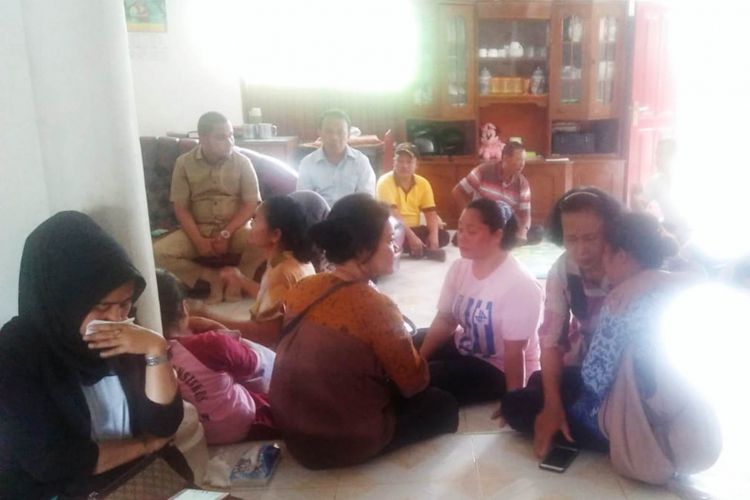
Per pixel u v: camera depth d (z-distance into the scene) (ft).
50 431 5.17
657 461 6.51
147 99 19.06
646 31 19.02
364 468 7.23
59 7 5.89
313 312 6.89
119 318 5.50
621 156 19.76
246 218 13.60
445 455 7.43
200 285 13.79
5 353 5.14
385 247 6.96
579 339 7.89
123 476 5.31
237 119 20.22
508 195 16.80
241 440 7.84
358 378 6.91
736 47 20.83
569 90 19.34
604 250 6.96
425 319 12.20
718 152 21.52
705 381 6.54
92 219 5.82
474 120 19.39
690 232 14.15
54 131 6.14
